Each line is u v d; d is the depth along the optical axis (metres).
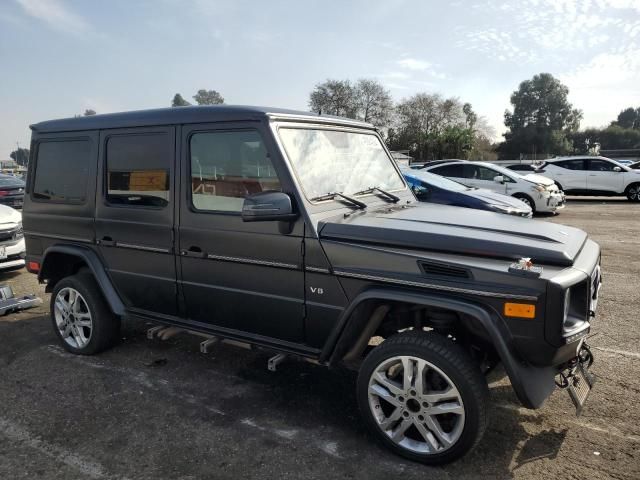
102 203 4.16
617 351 4.46
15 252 7.00
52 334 5.18
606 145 74.69
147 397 3.79
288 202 3.02
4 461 3.02
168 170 3.73
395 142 58.75
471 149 53.59
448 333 3.10
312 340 3.29
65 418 3.50
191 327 3.85
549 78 73.81
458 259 2.77
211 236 3.52
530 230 3.10
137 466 2.94
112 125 4.05
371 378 2.98
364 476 2.81
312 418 3.46
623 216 13.98
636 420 3.34
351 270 2.99
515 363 2.61
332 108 56.22
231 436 3.24
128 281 4.15
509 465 2.89
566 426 3.29
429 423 2.82
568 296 2.63
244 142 3.34
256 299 3.42
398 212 3.54
